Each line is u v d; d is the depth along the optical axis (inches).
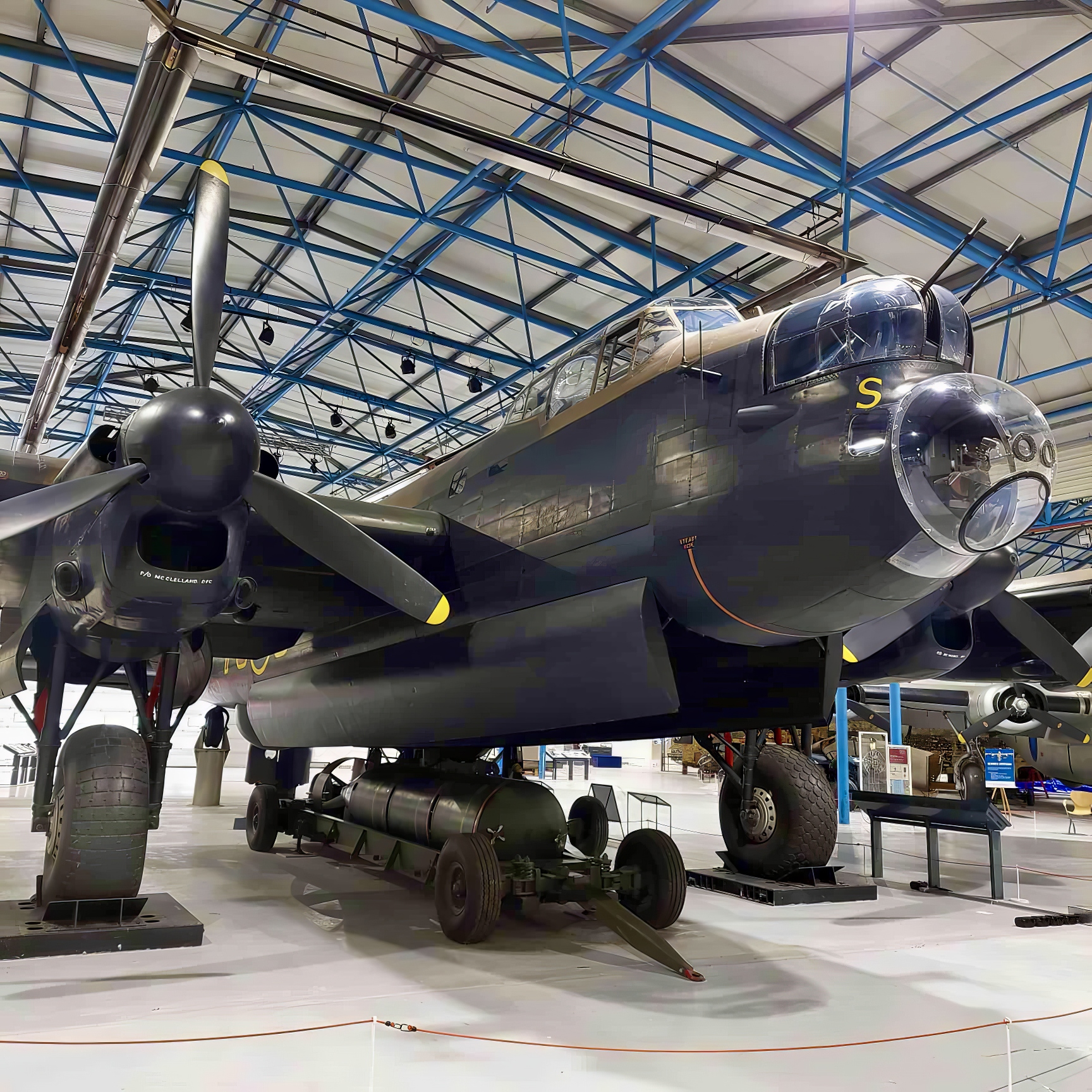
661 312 216.7
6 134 537.6
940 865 368.5
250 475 175.2
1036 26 393.7
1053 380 665.0
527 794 245.6
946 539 153.6
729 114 450.9
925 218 511.8
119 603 184.5
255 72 323.3
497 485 253.3
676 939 225.9
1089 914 261.0
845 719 559.2
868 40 415.2
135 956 193.9
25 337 740.7
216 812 514.0
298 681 346.9
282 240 624.4
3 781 693.9
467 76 468.1
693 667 226.2
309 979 180.2
